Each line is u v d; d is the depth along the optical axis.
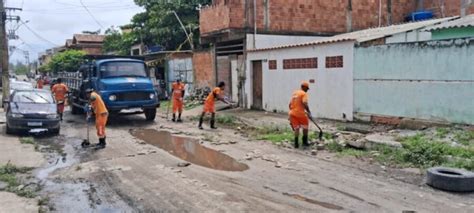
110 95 17.19
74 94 21.95
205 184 8.12
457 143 10.24
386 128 13.30
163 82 29.08
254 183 8.13
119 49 44.66
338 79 15.66
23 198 7.34
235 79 22.34
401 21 24.56
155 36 33.19
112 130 16.09
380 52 13.92
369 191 7.48
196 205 6.85
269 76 19.59
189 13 32.34
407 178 8.31
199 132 15.12
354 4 23.23
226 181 8.32
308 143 11.98
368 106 14.55
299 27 21.97
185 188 7.87
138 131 15.79
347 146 11.43
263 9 21.16
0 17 22.97
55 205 7.03
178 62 28.83
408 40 15.09
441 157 9.32
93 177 8.84
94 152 11.63
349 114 15.30
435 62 12.29
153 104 18.11
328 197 7.16
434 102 12.41
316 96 16.78
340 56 15.49
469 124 11.53
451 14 22.27
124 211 6.66
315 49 16.62
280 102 18.97
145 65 19.14
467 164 8.66
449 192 7.38
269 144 12.36
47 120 14.64
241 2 20.75
